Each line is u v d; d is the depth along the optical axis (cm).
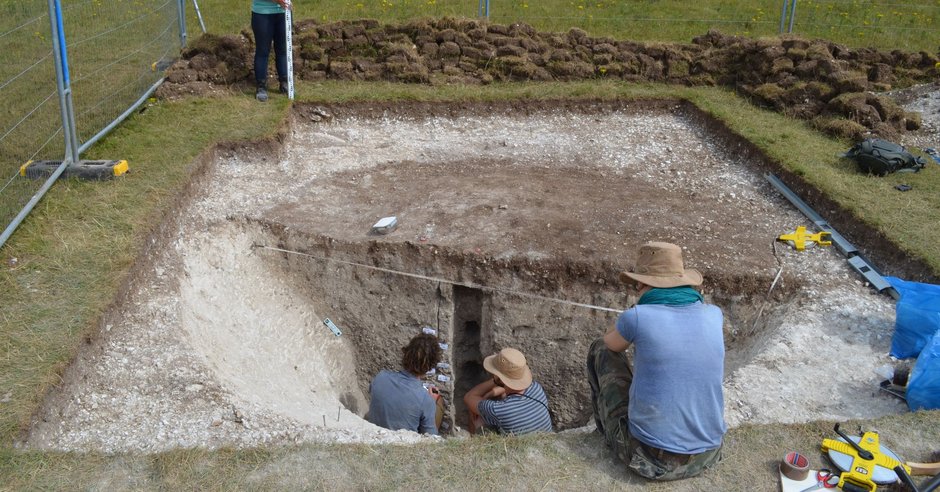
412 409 468
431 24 1006
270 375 548
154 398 436
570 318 620
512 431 473
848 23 1229
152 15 911
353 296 652
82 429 411
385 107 905
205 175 722
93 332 470
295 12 1198
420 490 363
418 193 727
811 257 617
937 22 1244
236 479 368
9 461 373
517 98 926
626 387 383
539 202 707
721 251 621
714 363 342
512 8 1232
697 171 787
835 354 498
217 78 923
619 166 798
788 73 931
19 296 494
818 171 722
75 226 577
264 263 661
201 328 537
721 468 376
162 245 596
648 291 361
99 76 821
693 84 995
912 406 437
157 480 368
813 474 370
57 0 607
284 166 778
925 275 556
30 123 672
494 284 621
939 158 780
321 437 407
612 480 369
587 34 1022
